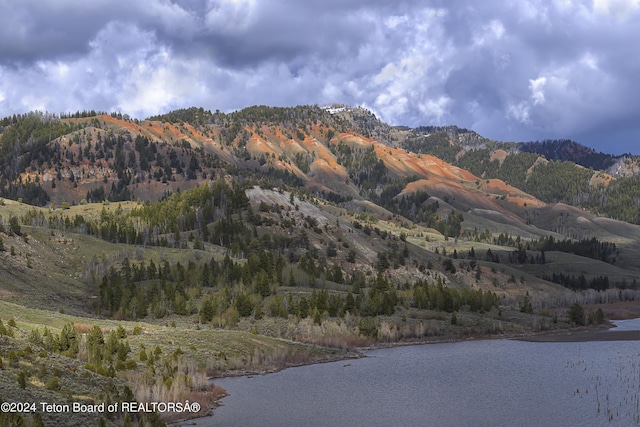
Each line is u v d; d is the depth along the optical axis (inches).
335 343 4918.8
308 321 5423.2
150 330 4269.2
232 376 3607.3
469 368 3991.1
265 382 3457.2
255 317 5625.0
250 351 4141.2
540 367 4035.4
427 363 4215.1
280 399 3026.6
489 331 5974.4
